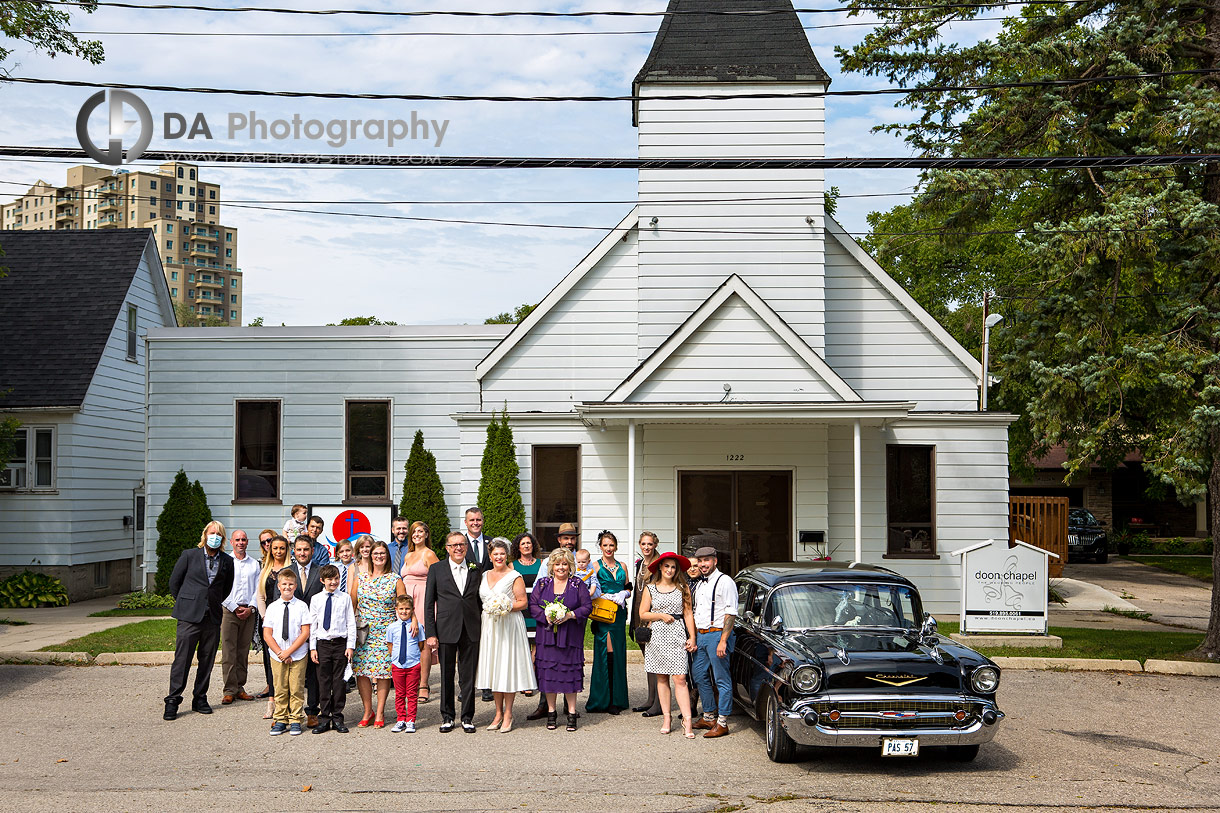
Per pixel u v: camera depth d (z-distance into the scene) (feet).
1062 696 43.29
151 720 37.88
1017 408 104.37
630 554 59.06
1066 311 53.47
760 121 66.74
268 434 74.74
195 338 74.74
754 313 61.77
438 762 32.17
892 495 66.13
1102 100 55.72
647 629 36.32
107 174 524.52
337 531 71.92
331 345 74.74
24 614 70.23
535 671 37.70
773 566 39.47
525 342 68.90
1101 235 48.67
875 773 31.30
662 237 66.69
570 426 66.90
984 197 54.80
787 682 31.65
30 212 547.49
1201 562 114.32
